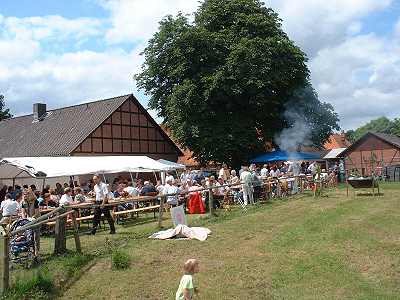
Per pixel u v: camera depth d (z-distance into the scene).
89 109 37.81
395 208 17.72
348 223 15.11
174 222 14.82
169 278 10.16
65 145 34.22
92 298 9.13
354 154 45.16
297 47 35.41
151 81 35.75
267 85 32.78
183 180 25.25
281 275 10.59
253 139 33.97
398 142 45.41
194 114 32.91
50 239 14.74
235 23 34.81
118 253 11.09
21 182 32.28
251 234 14.04
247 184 19.61
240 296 9.43
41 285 9.19
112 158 25.86
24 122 42.66
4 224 13.93
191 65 33.44
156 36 34.75
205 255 11.90
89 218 16.03
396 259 11.54
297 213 17.28
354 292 9.65
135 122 37.56
